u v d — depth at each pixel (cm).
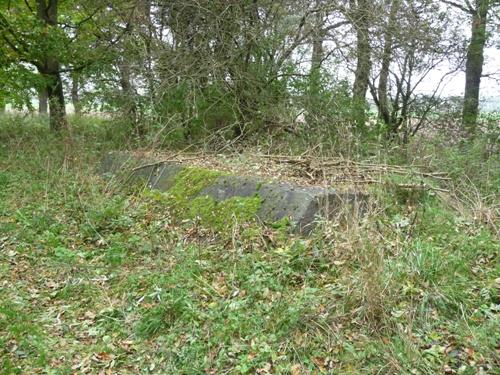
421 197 748
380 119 1222
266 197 708
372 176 788
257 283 521
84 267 623
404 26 1162
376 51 1171
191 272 566
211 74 1135
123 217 758
